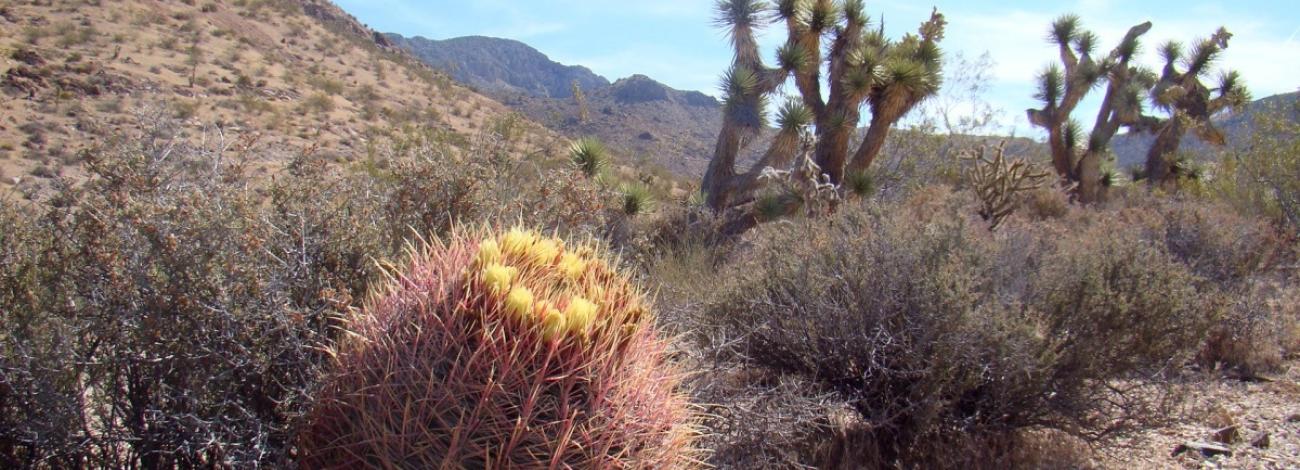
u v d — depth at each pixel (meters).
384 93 43.28
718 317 4.91
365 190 3.74
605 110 61.88
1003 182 11.14
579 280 2.34
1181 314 4.70
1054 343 4.44
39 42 29.95
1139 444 4.88
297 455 2.48
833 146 13.09
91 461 2.78
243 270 2.83
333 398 2.19
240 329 2.77
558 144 10.31
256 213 3.04
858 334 4.54
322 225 3.23
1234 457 4.88
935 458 4.34
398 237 3.73
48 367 2.59
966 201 8.45
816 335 4.68
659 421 2.26
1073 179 22.34
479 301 2.08
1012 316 4.41
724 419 3.85
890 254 4.64
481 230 2.51
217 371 2.76
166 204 2.87
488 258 2.21
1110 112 24.03
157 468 2.81
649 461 2.22
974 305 4.50
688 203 10.92
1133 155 35.75
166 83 28.50
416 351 2.08
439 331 2.08
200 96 27.88
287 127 25.95
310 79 39.22
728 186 12.67
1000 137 19.53
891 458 4.47
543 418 2.04
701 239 8.29
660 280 5.43
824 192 9.55
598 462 2.07
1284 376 6.65
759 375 4.91
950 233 5.04
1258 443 5.07
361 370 2.14
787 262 5.00
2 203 3.00
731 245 8.65
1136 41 23.53
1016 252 5.28
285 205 3.28
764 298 4.82
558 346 2.04
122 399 2.87
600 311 2.19
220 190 3.05
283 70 39.59
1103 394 4.75
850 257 4.77
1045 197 14.25
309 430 2.34
